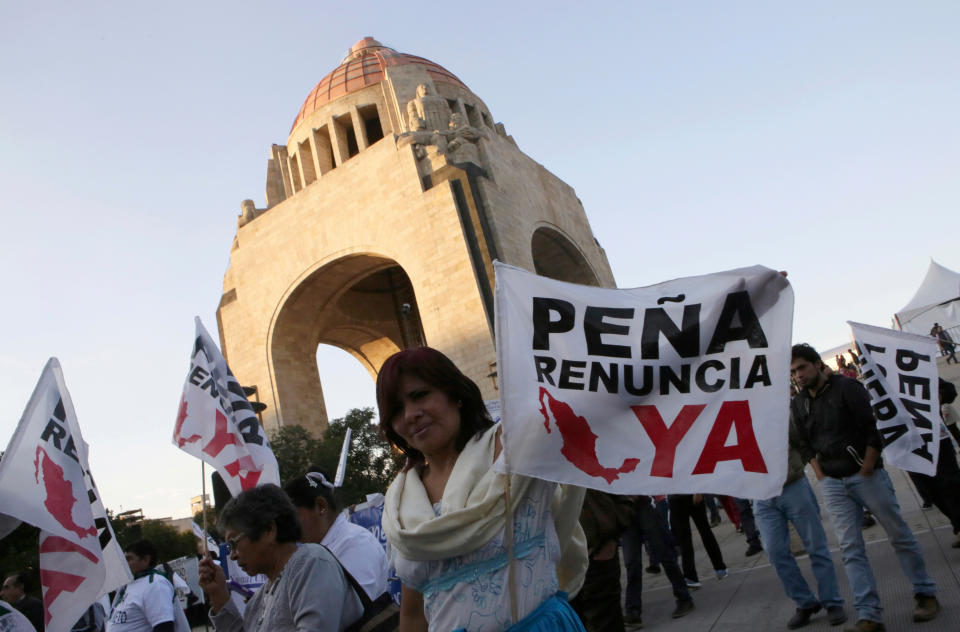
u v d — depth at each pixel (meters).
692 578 9.02
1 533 5.46
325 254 34.66
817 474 6.11
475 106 40.84
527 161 37.31
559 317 2.98
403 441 2.80
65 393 5.58
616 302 3.08
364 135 39.09
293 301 36.06
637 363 2.94
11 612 5.79
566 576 2.92
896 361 7.33
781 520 6.48
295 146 41.75
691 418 2.83
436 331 29.50
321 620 3.37
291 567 3.55
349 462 26.92
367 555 4.11
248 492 3.88
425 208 31.25
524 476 2.50
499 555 2.36
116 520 34.56
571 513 2.77
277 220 37.25
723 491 2.67
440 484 2.65
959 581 6.36
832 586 6.19
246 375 36.12
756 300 2.92
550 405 2.75
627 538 8.10
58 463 5.30
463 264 29.47
